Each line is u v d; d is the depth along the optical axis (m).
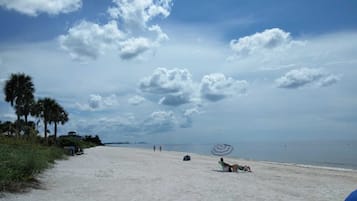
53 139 50.34
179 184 16.73
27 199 11.32
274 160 46.72
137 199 12.47
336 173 25.67
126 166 26.83
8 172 12.48
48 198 11.82
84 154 47.06
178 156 49.94
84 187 14.72
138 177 19.09
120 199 12.37
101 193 13.44
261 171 26.36
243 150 91.38
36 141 42.38
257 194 14.42
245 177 21.31
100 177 18.41
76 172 20.22
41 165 17.45
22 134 44.78
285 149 95.44
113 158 38.62
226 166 25.22
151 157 43.91
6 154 14.48
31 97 44.06
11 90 42.03
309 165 36.81
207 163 34.12
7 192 11.84
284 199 13.45
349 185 18.38
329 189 16.64
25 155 16.19
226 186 16.56
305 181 19.97
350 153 68.62
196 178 19.69
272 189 16.12
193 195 13.69
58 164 25.30
